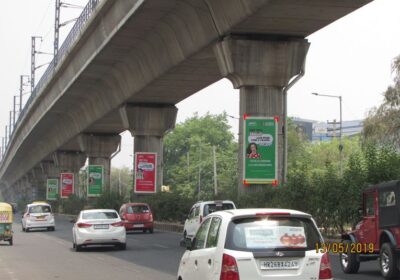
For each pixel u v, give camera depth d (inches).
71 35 1727.4
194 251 377.1
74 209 2906.0
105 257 891.4
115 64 1569.9
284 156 1115.3
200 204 1039.0
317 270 327.6
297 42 1101.7
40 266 768.3
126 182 6569.9
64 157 3284.9
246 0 950.4
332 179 990.4
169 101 1795.0
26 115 2790.4
